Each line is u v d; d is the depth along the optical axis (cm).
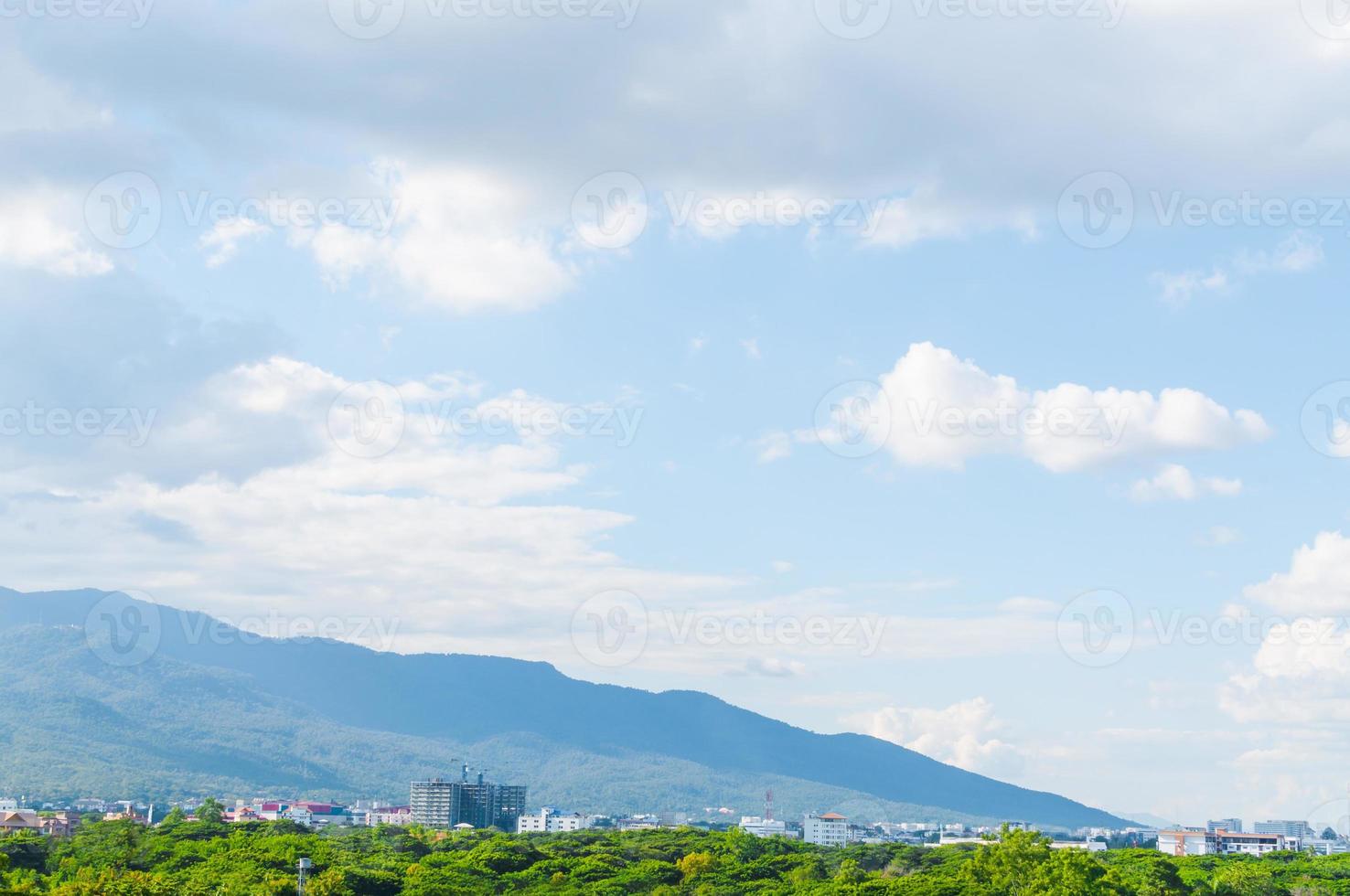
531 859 16712
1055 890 9950
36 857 14512
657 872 15500
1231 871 14775
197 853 14438
